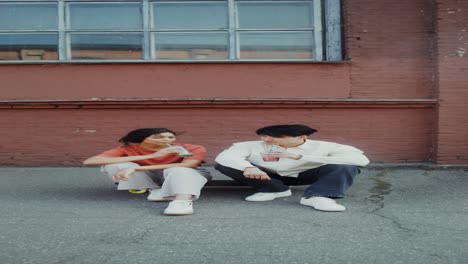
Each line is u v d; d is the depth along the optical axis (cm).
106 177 580
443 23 637
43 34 673
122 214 399
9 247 311
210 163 651
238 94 648
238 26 677
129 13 679
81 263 282
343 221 374
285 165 446
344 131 651
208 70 648
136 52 676
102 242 321
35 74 645
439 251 302
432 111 652
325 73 648
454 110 637
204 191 498
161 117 651
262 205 431
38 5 675
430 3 653
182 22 680
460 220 379
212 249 307
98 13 679
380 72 650
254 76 648
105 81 647
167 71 648
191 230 349
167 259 289
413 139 654
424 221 375
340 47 670
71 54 673
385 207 425
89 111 650
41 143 650
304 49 677
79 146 652
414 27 652
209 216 391
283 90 648
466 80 636
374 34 651
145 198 466
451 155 638
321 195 420
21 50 670
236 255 296
